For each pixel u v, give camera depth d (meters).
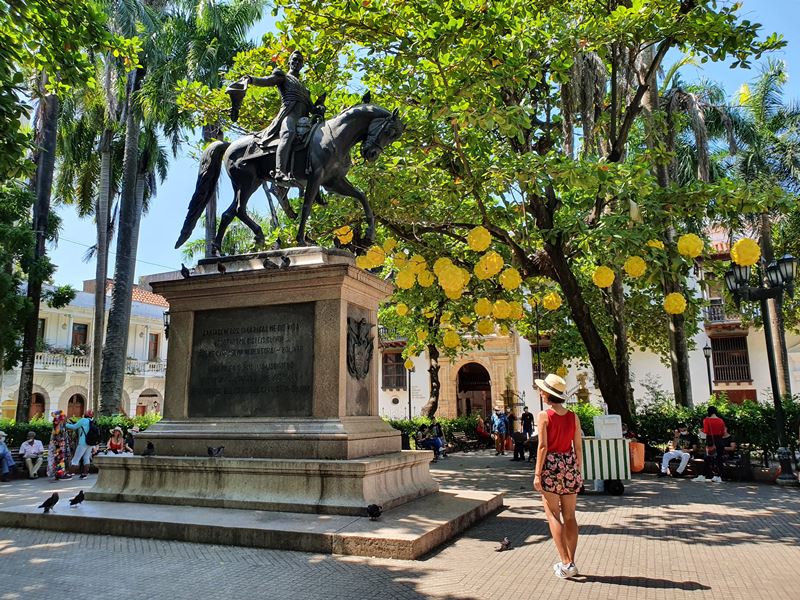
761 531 6.17
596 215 11.38
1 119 7.12
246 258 6.99
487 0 8.30
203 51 21.48
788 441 12.70
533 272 12.45
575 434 4.54
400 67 9.35
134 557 4.73
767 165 20.62
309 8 9.03
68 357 32.97
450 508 6.19
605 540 5.69
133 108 21.02
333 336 6.38
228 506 5.92
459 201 11.47
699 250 7.14
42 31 8.18
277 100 11.61
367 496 5.70
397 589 3.95
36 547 5.08
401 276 7.45
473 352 31.41
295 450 6.12
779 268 11.32
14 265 20.30
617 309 14.81
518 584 4.14
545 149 12.58
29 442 12.88
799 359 27.52
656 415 14.41
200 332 7.06
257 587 3.96
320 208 11.48
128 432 15.66
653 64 11.19
